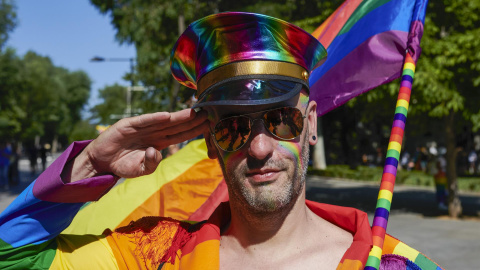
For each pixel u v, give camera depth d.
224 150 1.48
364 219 1.54
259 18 1.41
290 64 1.48
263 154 1.42
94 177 1.48
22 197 1.47
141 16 12.24
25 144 72.25
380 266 1.54
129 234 1.62
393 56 2.07
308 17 11.47
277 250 1.51
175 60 1.66
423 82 9.33
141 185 2.30
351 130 29.83
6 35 27.67
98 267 1.54
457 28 10.48
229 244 1.59
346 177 23.27
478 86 9.89
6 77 26.58
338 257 1.48
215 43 1.47
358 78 2.13
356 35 2.17
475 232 9.62
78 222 2.24
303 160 1.51
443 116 11.84
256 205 1.44
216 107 1.51
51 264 1.51
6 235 1.45
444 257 7.48
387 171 1.63
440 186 13.14
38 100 58.56
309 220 1.58
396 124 1.72
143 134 1.54
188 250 1.57
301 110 1.52
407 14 2.09
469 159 26.11
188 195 2.27
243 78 1.45
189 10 11.77
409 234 9.45
